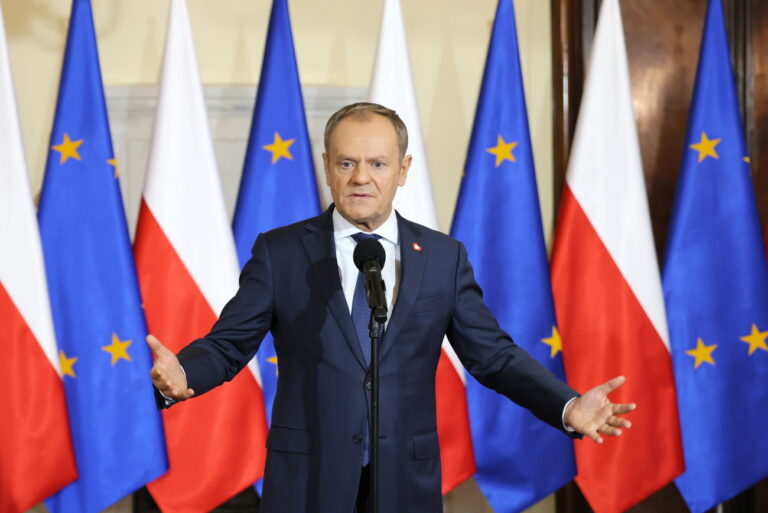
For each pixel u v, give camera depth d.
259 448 11.65
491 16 13.32
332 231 7.45
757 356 12.16
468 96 13.28
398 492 6.95
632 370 11.92
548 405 6.88
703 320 12.15
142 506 13.06
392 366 7.06
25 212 11.20
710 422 12.13
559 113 13.12
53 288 11.45
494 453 12.04
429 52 13.25
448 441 11.73
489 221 12.02
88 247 11.50
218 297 11.59
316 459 6.96
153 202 11.58
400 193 11.74
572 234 12.05
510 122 12.06
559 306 12.06
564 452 12.02
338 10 13.12
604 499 11.95
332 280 7.21
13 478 11.06
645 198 12.11
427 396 7.27
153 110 12.84
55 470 11.20
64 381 11.47
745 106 13.23
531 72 13.33
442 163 13.25
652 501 13.29
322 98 13.01
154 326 11.54
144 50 12.87
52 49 12.70
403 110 11.86
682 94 13.16
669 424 11.91
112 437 11.46
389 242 7.47
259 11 13.03
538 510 13.39
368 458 7.00
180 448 11.62
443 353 11.78
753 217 12.18
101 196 11.54
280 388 7.28
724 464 12.13
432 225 11.77
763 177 13.21
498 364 7.38
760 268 12.16
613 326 11.98
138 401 11.47
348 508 6.88
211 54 12.98
